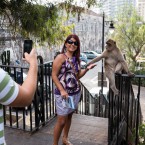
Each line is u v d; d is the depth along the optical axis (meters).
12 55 10.50
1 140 1.24
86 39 39.09
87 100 7.66
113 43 4.47
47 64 4.21
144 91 18.75
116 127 3.61
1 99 1.16
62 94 2.92
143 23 24.16
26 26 9.55
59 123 3.09
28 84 1.26
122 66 4.47
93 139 3.71
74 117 4.60
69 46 2.93
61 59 2.92
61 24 11.09
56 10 10.21
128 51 23.89
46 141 3.61
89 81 23.66
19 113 5.31
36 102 3.85
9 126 4.04
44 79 4.38
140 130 4.85
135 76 2.87
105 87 13.49
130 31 23.53
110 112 3.38
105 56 4.48
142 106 14.94
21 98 1.19
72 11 10.41
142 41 23.47
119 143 3.76
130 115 5.25
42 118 4.08
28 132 3.85
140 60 24.11
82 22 37.00
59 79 2.97
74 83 3.00
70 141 3.64
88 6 10.15
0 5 9.20
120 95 3.36
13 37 10.13
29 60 1.38
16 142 3.56
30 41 1.57
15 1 9.24
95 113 7.97
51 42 10.93
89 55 29.97
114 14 24.11
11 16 9.63
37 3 9.71
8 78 1.16
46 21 10.09
